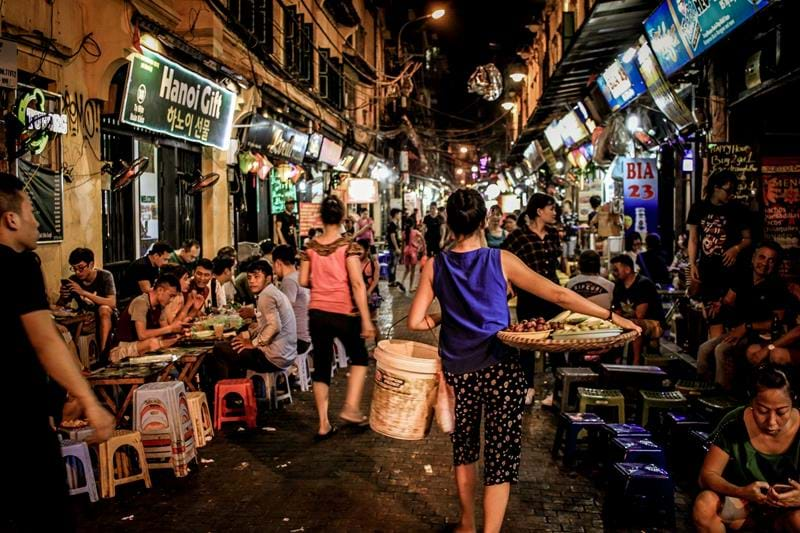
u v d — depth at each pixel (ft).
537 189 107.76
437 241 63.98
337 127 77.36
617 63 38.96
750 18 22.86
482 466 18.58
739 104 28.81
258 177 45.21
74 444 16.28
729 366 20.98
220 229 40.98
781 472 12.62
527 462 18.93
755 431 12.71
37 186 23.07
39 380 9.53
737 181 28.04
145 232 33.09
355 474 18.06
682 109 31.91
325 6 71.20
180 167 37.60
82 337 24.48
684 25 27.84
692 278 25.53
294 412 24.12
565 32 56.75
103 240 29.22
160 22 32.12
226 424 22.66
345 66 83.10
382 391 13.88
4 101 20.95
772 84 25.36
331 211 20.89
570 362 25.93
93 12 26.37
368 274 36.27
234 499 16.46
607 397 19.89
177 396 18.11
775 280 20.54
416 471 18.29
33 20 22.68
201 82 34.09
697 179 35.27
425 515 15.47
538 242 22.74
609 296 24.31
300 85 56.85
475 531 14.17
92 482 16.40
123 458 17.39
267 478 17.81
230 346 24.09
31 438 9.39
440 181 204.03
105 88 27.35
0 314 9.25
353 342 20.67
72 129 25.52
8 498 9.34
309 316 20.90
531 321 12.90
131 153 31.45
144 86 28.66
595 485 17.26
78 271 24.44
